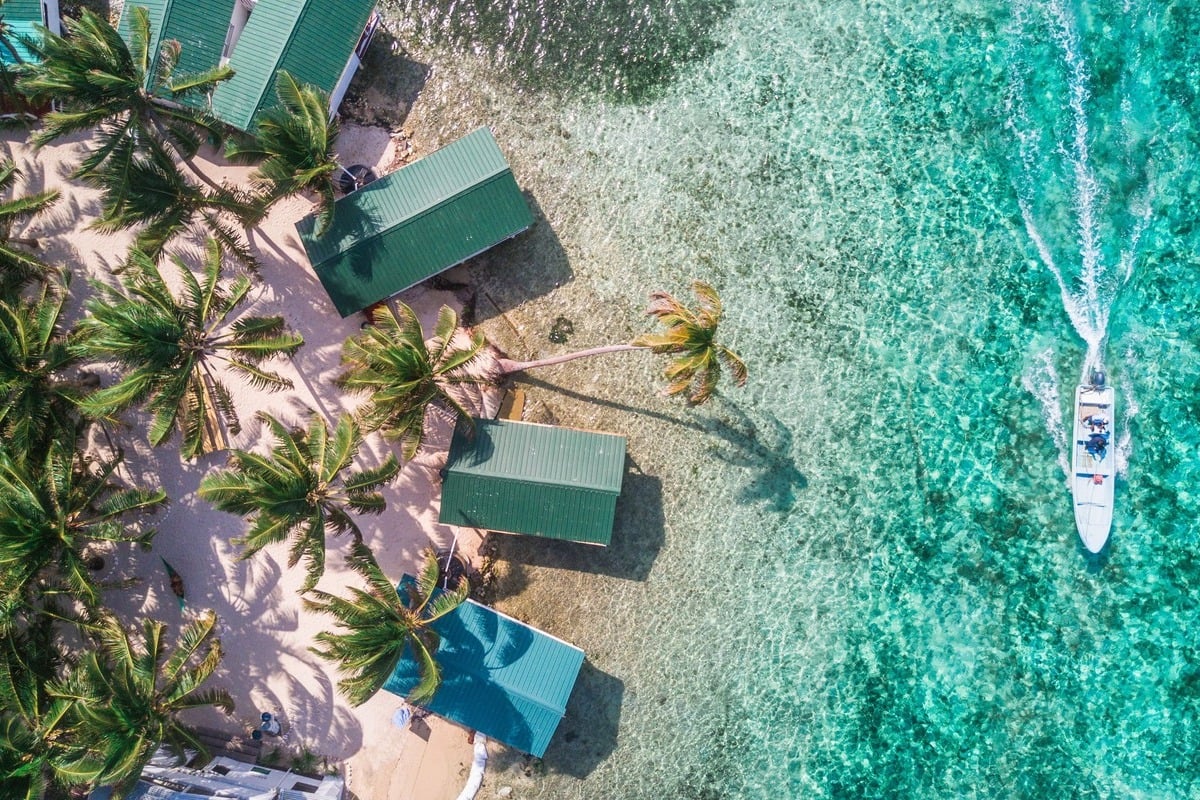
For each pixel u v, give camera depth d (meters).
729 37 29.09
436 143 28.95
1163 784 28.47
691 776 29.03
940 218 28.98
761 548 29.00
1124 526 28.67
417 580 26.94
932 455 28.94
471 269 28.83
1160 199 28.73
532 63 29.08
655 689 29.06
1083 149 28.86
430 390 24.14
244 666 29.08
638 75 29.09
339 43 26.97
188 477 28.77
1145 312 28.64
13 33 25.94
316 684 29.09
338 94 27.89
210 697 26.38
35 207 26.25
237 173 28.59
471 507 26.92
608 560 28.95
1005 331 28.88
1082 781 28.69
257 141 24.23
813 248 29.00
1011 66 28.98
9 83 26.73
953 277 28.97
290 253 28.70
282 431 24.34
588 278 28.89
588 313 28.91
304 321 28.80
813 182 29.00
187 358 23.95
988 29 28.98
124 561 28.84
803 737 29.08
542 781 29.05
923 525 28.95
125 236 28.53
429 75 29.08
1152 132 28.77
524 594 28.97
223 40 26.92
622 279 28.94
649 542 28.98
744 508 29.00
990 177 28.98
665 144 29.06
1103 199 28.81
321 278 26.86
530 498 26.77
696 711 29.09
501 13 29.05
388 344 23.42
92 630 25.81
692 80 29.09
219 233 25.97
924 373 28.97
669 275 28.94
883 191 29.00
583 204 28.98
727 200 29.00
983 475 28.89
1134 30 28.83
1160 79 28.83
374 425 24.16
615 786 29.03
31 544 23.30
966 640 28.94
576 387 28.94
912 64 29.09
